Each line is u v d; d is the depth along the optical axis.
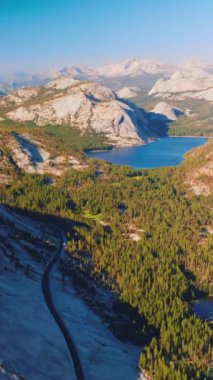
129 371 141.25
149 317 174.88
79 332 153.25
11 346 126.94
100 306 180.75
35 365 125.62
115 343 156.38
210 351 156.25
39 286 175.50
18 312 145.75
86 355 141.88
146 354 150.62
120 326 169.50
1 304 144.25
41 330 143.12
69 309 166.50
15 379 114.69
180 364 145.00
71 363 135.25
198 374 140.00
